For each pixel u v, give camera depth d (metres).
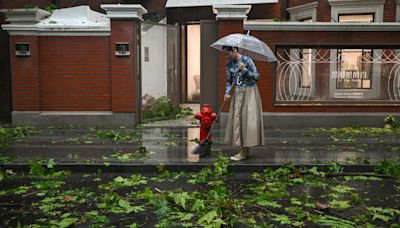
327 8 13.10
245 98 7.22
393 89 10.97
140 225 4.80
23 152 8.05
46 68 11.16
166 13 15.90
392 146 8.61
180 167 7.08
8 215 5.11
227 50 7.25
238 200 5.58
